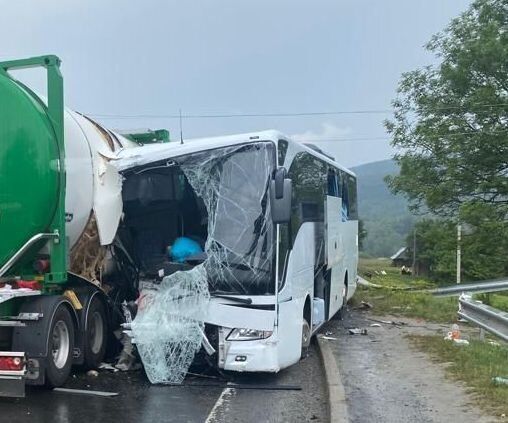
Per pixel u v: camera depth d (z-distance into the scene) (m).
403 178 29.89
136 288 8.77
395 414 6.38
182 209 8.70
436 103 28.91
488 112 27.41
